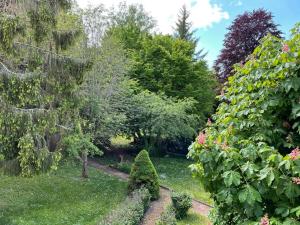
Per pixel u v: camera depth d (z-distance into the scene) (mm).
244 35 21094
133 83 15734
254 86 3227
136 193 9797
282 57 2947
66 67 9047
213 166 2641
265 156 2551
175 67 18969
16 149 7949
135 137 18594
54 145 10641
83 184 12172
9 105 7457
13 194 10430
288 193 2293
